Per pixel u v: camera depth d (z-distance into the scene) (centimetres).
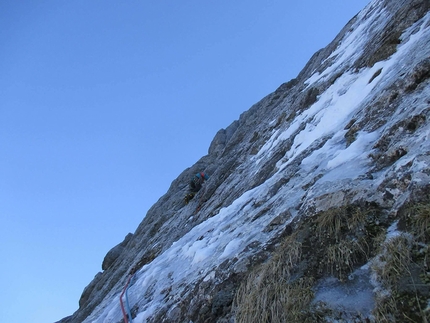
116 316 800
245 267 440
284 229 439
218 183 1394
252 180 934
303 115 996
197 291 500
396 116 458
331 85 977
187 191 2030
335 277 322
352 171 422
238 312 378
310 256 359
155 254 1273
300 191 521
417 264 270
